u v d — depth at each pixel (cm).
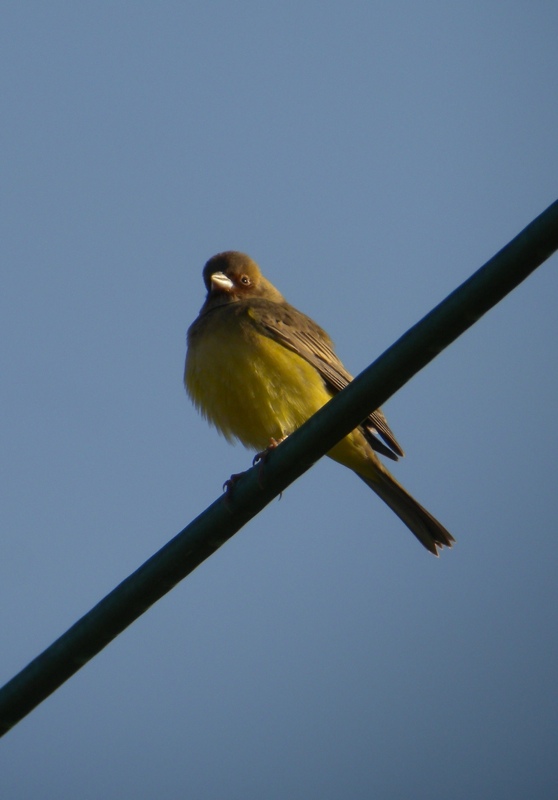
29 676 923
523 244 741
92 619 914
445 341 789
